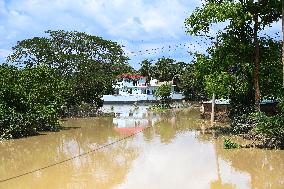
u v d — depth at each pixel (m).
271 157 21.58
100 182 17.53
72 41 56.59
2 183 17.81
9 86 32.56
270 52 28.80
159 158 22.61
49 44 55.31
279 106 26.25
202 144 26.86
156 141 29.61
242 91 30.33
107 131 37.00
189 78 91.69
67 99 49.69
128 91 87.69
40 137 33.16
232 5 26.50
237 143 25.80
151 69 104.00
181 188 16.03
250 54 28.64
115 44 58.69
